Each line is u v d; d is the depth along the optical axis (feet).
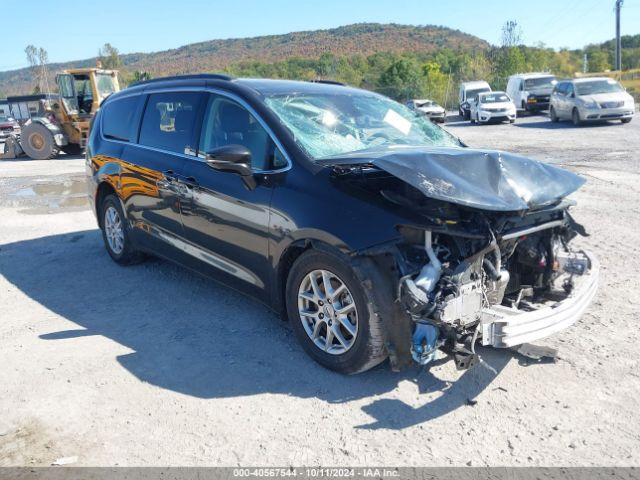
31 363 12.56
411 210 10.62
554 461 9.08
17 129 106.73
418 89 160.35
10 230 25.49
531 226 11.86
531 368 11.87
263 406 10.74
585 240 21.20
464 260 10.50
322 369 12.04
